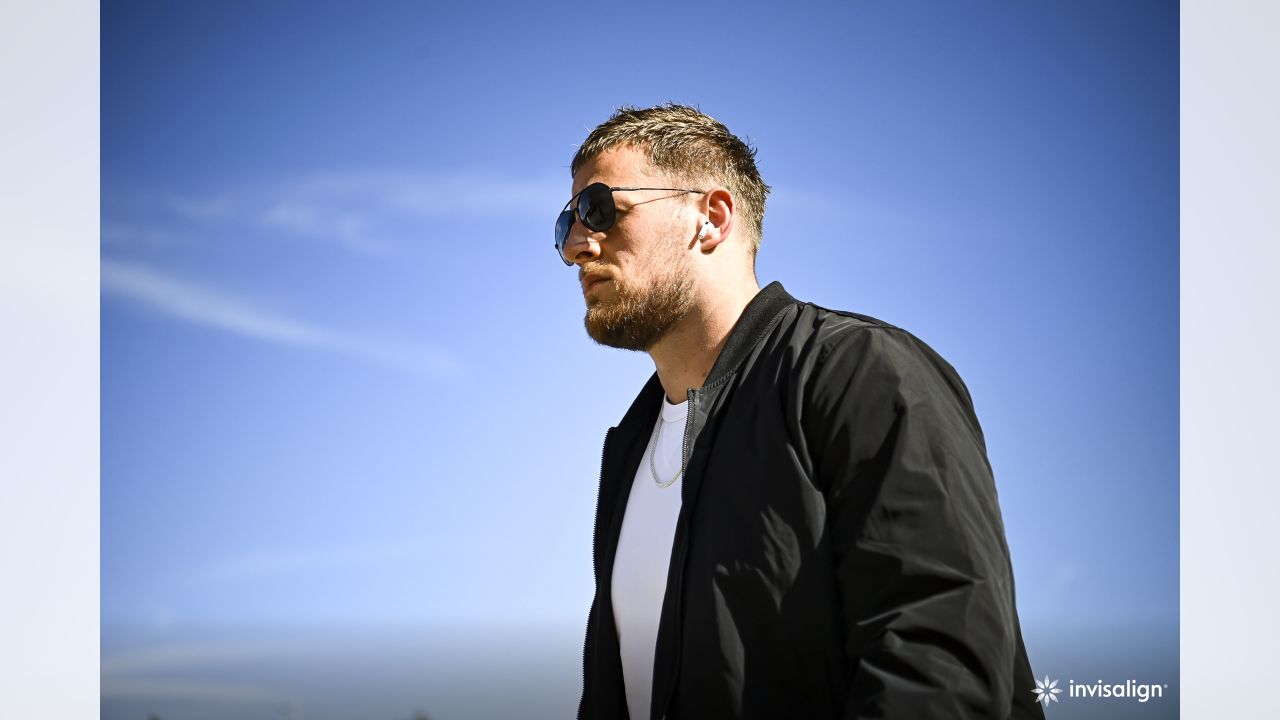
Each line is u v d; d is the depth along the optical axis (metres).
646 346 1.38
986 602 0.98
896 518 1.01
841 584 1.04
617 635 1.34
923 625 0.96
